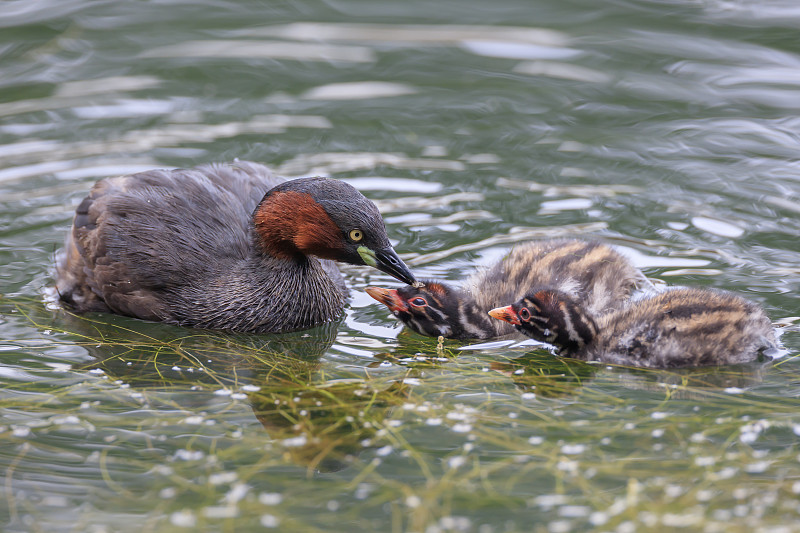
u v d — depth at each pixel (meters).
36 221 14.94
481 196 15.95
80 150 17.25
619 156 17.11
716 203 15.36
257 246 12.88
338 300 13.38
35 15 22.28
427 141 17.98
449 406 10.33
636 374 11.18
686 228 14.68
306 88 20.11
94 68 20.44
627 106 19.03
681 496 8.52
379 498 8.62
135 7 23.11
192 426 9.95
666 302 11.66
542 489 8.71
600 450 9.33
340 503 8.55
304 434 9.77
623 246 14.22
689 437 9.52
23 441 9.62
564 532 8.09
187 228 12.85
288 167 16.81
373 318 13.17
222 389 10.80
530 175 16.62
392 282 14.11
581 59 20.98
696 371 11.16
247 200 13.47
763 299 12.55
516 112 19.03
